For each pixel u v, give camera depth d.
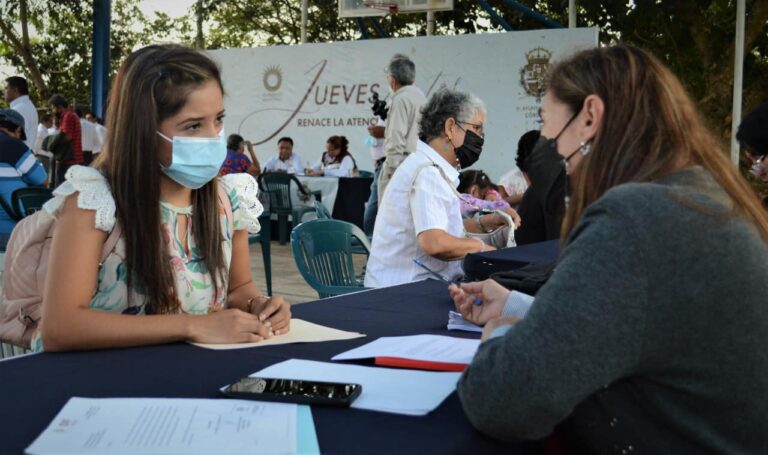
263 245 6.25
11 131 6.18
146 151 1.68
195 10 19.08
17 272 1.82
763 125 3.18
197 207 1.85
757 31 11.37
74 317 1.53
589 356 1.00
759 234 1.12
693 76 12.62
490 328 1.35
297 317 1.95
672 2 11.18
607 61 1.24
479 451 1.07
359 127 10.94
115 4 21.44
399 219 3.18
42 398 1.21
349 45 10.83
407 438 1.06
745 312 1.02
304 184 9.79
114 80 1.74
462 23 14.45
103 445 1.00
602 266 1.01
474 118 3.21
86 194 1.63
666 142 1.17
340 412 1.17
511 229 3.63
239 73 11.62
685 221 1.03
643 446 1.07
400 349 1.53
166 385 1.30
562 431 1.17
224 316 1.64
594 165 1.21
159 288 1.73
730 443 1.04
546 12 13.30
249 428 1.07
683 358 1.02
